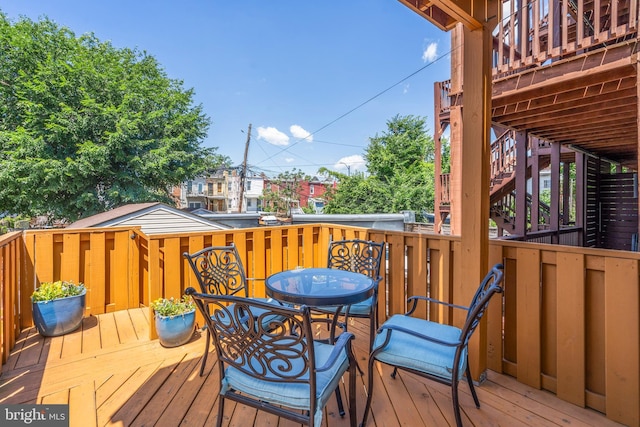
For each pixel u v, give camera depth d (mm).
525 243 1945
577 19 3160
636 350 1539
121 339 2543
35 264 2752
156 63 13102
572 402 1758
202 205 24641
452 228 5848
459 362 1459
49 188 8781
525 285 1950
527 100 3793
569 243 6469
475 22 1909
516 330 2023
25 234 2701
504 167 6648
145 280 3332
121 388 1876
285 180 18938
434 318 2465
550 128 5066
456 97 5711
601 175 7387
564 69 3320
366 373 2086
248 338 1206
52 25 10430
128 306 3215
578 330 1729
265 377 1217
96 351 2336
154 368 2107
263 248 3191
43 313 2484
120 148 9648
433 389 1903
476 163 1991
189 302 2561
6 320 2207
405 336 1659
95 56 10625
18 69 9492
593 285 1700
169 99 11852
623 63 2920
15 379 1956
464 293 2066
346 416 1646
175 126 11711
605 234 7328
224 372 1348
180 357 2260
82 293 2727
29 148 8516
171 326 2365
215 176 23922
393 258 2781
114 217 5715
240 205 14914
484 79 1956
